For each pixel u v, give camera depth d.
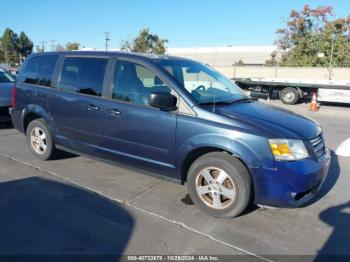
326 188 4.99
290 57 35.81
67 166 5.62
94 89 4.93
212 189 3.96
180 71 4.58
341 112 14.42
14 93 6.12
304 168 3.66
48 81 5.56
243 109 4.20
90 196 4.50
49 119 5.53
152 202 4.37
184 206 4.27
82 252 3.28
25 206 4.17
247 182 3.78
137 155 4.54
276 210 4.19
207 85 4.71
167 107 4.08
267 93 19.02
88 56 5.12
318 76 26.94
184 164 4.16
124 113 4.52
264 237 3.60
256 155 3.66
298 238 3.60
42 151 5.84
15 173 5.28
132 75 4.59
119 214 4.04
